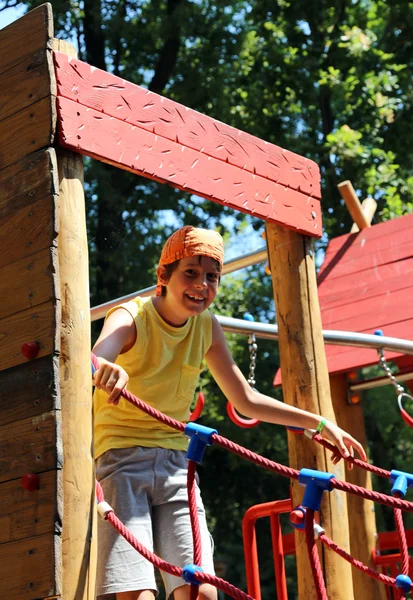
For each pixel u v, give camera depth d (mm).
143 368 3539
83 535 2910
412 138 16344
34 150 3156
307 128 17484
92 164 14539
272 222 4184
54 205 3043
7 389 3049
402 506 2906
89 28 16578
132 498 3350
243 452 3023
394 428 16062
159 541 3434
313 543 2959
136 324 3527
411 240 6770
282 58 16547
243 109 16641
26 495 2908
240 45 16688
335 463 3857
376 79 16281
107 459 3434
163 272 3582
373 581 5672
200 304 3549
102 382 3021
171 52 16609
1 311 3125
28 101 3215
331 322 6496
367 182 15000
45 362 2957
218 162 3889
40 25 3232
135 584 3215
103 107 3365
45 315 2984
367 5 18000
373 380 6047
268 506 4715
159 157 3590
